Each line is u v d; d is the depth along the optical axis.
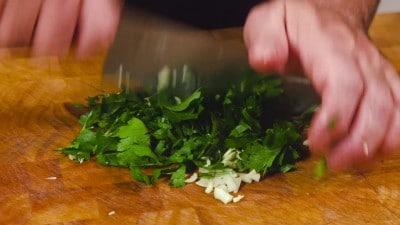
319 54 0.41
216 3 0.64
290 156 0.57
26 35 0.42
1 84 0.63
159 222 0.52
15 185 0.54
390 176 0.55
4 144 0.58
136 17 0.58
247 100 0.59
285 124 0.58
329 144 0.40
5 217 0.52
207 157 0.57
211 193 0.54
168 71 0.58
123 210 0.53
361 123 0.41
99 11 0.41
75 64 0.65
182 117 0.57
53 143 0.58
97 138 0.57
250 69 0.58
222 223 0.52
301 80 0.60
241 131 0.57
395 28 0.71
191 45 0.58
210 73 0.58
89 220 0.52
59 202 0.53
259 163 0.56
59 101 0.62
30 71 0.64
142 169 0.56
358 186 0.55
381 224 0.52
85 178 0.55
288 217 0.53
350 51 0.41
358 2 0.45
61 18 0.41
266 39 0.41
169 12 0.61
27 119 0.60
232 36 0.59
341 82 0.40
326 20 0.42
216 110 0.59
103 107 0.60
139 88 0.59
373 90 0.41
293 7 0.42
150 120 0.58
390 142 0.42
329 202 0.54
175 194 0.54
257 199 0.54
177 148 0.57
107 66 0.59
